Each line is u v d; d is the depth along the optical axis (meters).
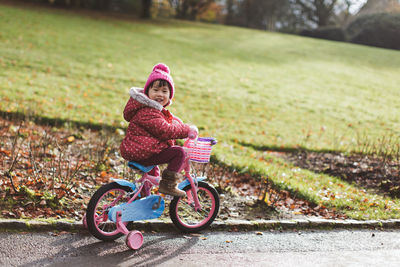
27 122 8.63
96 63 16.88
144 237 4.29
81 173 5.97
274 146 9.89
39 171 5.76
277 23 50.97
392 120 13.83
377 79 21.11
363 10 32.84
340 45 31.33
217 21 50.59
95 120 9.70
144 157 3.90
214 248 4.16
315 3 47.75
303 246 4.41
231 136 10.38
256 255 4.07
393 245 4.59
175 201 4.38
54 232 4.09
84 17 30.75
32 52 16.84
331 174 7.91
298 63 23.30
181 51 22.59
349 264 4.00
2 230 3.96
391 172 7.64
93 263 3.58
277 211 5.43
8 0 34.00
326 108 14.78
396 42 30.03
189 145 4.09
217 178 6.66
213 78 17.34
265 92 16.17
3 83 11.94
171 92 4.10
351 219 5.31
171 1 45.78
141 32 27.59
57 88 12.59
